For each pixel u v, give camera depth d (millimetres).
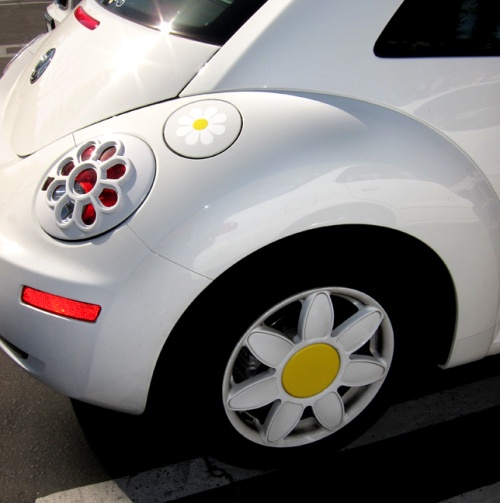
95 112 1856
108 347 1704
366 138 1743
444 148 1811
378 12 1774
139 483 2020
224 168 1673
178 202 1658
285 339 1815
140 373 1743
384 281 1830
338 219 1700
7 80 2420
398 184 1740
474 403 2242
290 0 1780
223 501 1971
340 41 1772
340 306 1933
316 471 2035
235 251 1651
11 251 1738
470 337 1999
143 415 2195
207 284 1663
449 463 2064
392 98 1796
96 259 1671
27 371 1835
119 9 2111
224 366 1781
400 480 2018
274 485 2004
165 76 1830
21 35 7160
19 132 2008
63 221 1700
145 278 1658
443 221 1795
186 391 1814
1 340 1904
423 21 1807
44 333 1722
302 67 1775
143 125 1764
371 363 1946
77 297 1673
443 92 1817
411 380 2316
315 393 1918
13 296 1736
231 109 1744
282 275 1725
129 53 1918
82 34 2121
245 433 1921
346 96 1786
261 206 1660
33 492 2002
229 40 1810
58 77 2039
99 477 2037
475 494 1990
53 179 1752
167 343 1735
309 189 1683
